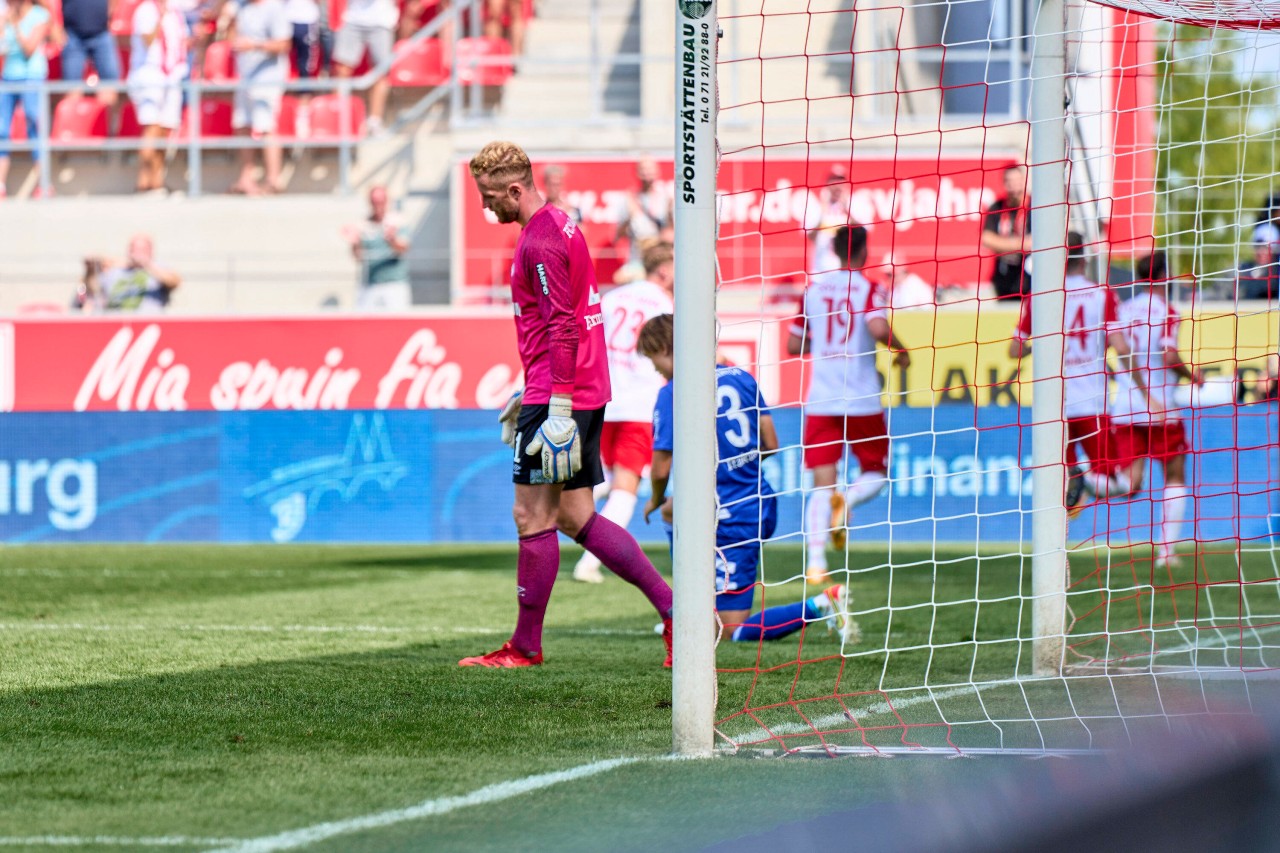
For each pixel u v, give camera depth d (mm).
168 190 54219
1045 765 3846
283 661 18266
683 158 12328
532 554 17578
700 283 12320
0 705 14711
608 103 55406
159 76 53875
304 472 43031
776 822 9477
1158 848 3488
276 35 53125
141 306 46719
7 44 54719
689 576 12234
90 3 54781
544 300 16594
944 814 3436
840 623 20000
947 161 46000
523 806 10055
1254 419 36750
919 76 49000
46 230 51125
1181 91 68375
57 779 11055
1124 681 16672
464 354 43406
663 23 53125
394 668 17594
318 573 32562
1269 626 22062
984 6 47875
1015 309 41125
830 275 29156
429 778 11086
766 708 14734
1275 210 20625
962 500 41000
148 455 43156
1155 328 30422
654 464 19594
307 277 49500
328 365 43625
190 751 12234
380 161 52875
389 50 55188
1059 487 17438
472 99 54250
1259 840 3570
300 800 10281
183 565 34750
